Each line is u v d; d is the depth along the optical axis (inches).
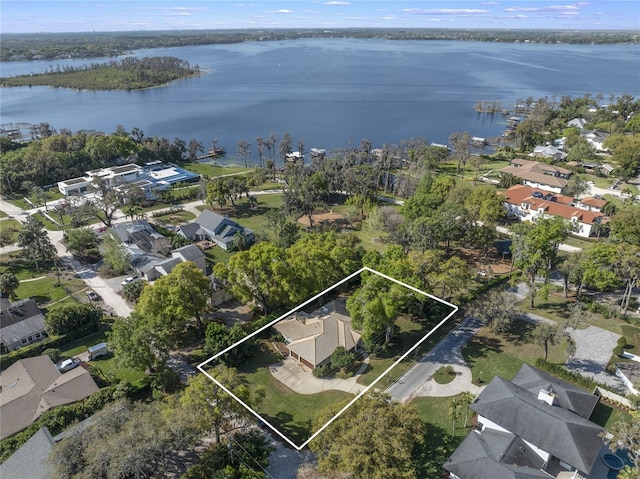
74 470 1627.7
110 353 2632.9
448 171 6314.0
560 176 5556.1
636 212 3710.6
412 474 1638.8
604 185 5433.1
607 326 2778.1
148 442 1631.4
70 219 4638.3
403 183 5275.6
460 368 2437.3
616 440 1715.1
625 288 3157.0
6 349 2672.2
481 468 1706.4
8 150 6860.2
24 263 3710.6
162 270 3393.2
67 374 2333.9
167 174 5984.3
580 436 1791.3
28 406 2142.0
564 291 3095.5
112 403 1996.8
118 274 3528.5
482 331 2758.4
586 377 2332.7
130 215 4542.3
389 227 4005.9
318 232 4232.3
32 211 4884.4
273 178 6127.0
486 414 1937.7
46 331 2780.5
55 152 6151.6
